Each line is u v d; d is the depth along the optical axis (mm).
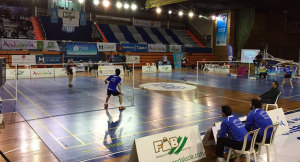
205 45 38719
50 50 27500
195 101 12344
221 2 28969
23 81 18547
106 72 23000
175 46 34875
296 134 7598
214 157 5848
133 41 34594
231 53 31984
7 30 28438
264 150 6430
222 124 5391
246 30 33531
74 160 5641
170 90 15461
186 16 42312
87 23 33656
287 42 33688
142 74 25062
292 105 11688
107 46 29359
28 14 30516
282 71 25516
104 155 5941
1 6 28672
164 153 5086
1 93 13625
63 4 32312
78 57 27922
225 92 15109
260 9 34000
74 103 11523
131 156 4949
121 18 37219
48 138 6980
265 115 5727
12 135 7160
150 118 9172
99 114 9641
